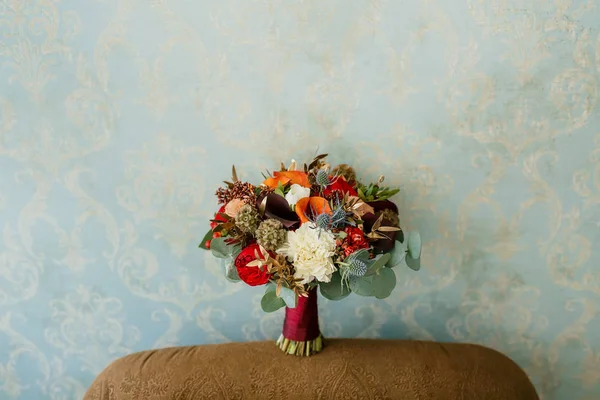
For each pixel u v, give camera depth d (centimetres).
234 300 142
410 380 118
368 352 125
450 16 124
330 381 117
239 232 105
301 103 129
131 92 128
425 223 136
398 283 141
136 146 131
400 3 123
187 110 129
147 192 134
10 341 143
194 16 123
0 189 133
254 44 125
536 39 125
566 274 139
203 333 145
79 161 132
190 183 134
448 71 127
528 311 142
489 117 129
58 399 148
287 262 102
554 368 145
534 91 128
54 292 140
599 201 134
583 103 128
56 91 127
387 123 130
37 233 136
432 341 135
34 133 130
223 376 119
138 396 117
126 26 124
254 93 128
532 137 130
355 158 132
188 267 140
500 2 123
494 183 133
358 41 125
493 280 140
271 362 121
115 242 137
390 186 134
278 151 132
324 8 123
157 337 144
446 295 141
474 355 127
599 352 144
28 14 123
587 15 124
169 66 126
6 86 127
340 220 101
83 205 134
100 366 146
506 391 119
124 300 141
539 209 135
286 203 104
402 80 127
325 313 143
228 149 131
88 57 125
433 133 130
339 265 102
